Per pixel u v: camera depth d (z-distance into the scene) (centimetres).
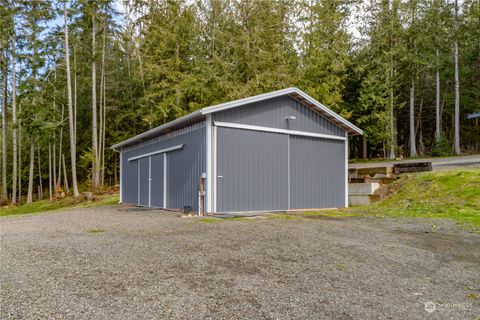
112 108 2298
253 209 958
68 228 680
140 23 2047
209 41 2038
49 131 1948
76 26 1892
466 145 2773
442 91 2712
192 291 308
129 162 1471
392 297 305
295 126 1068
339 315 264
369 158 2842
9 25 1948
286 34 2006
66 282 329
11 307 270
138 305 276
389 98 2269
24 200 2728
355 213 935
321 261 415
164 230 626
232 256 431
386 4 2241
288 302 287
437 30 2312
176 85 1867
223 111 920
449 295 313
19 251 460
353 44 2348
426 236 579
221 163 911
